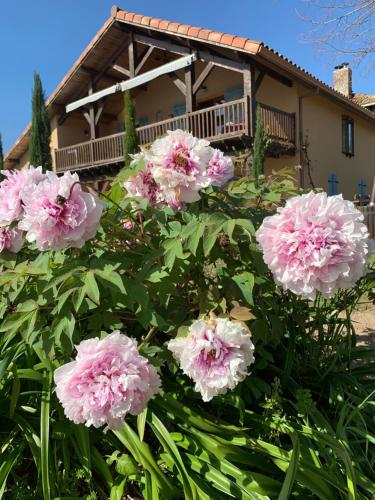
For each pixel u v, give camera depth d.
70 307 1.29
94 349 1.07
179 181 1.40
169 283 1.39
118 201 1.83
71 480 1.33
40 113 13.78
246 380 1.57
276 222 1.22
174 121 10.93
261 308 1.54
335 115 12.92
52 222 1.19
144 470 1.30
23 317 1.32
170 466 1.31
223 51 9.91
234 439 1.36
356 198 9.59
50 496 1.27
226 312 1.38
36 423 1.47
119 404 1.02
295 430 1.39
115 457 1.38
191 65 10.56
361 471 1.35
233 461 1.30
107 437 1.46
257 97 11.49
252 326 1.46
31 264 1.44
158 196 1.61
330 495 1.21
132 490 1.43
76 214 1.22
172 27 10.20
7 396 1.51
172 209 1.54
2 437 1.48
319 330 1.96
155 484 1.23
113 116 15.84
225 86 12.05
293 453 1.22
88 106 13.72
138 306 1.48
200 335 1.18
